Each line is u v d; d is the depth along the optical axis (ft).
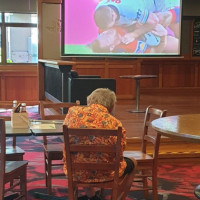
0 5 31.45
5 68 31.94
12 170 9.02
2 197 8.72
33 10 32.04
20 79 32.37
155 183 10.69
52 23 25.67
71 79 20.61
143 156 10.84
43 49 25.81
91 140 8.07
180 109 24.07
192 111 23.20
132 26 29.58
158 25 30.07
